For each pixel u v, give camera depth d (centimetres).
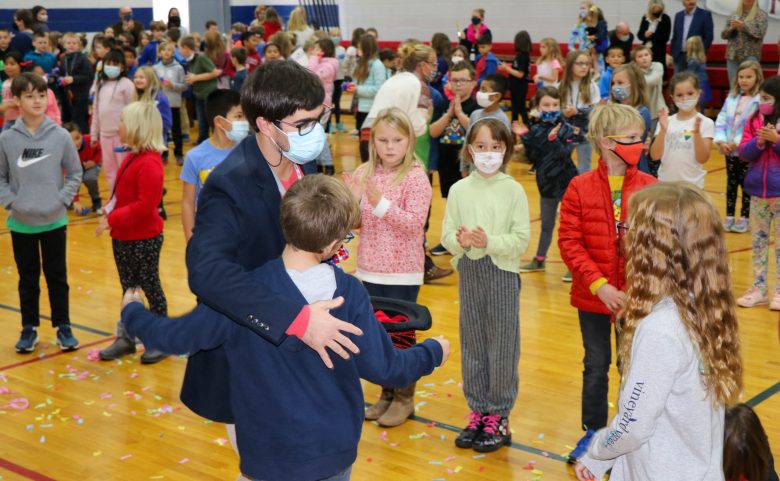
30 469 367
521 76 1356
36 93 468
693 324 207
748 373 455
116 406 432
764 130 527
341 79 1362
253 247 222
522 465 366
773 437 384
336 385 213
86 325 553
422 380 463
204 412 237
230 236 214
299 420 209
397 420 405
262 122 219
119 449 386
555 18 1659
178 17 1634
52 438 396
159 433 403
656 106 897
